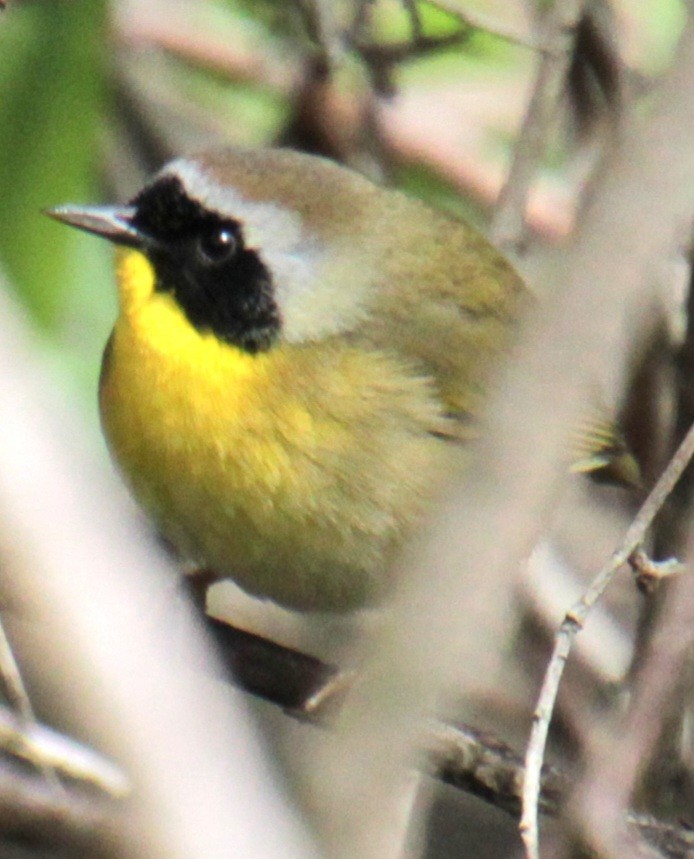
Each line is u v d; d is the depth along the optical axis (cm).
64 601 301
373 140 1036
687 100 339
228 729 305
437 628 330
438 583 331
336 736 354
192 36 1091
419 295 900
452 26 1044
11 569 303
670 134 339
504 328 920
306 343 850
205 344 834
